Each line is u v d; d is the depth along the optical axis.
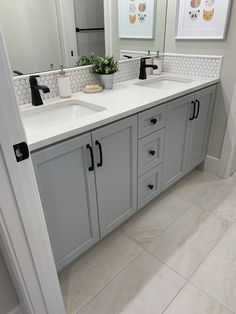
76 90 1.68
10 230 0.82
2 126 0.68
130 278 1.42
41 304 1.06
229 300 1.29
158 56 2.15
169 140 1.77
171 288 1.36
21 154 0.75
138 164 1.58
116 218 1.60
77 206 1.29
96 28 1.68
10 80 0.66
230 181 2.24
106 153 1.31
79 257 1.55
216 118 2.14
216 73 1.97
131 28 1.88
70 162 1.15
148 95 1.57
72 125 1.12
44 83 1.48
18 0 1.25
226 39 1.83
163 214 1.88
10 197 0.77
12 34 1.27
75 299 1.32
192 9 1.90
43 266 0.98
